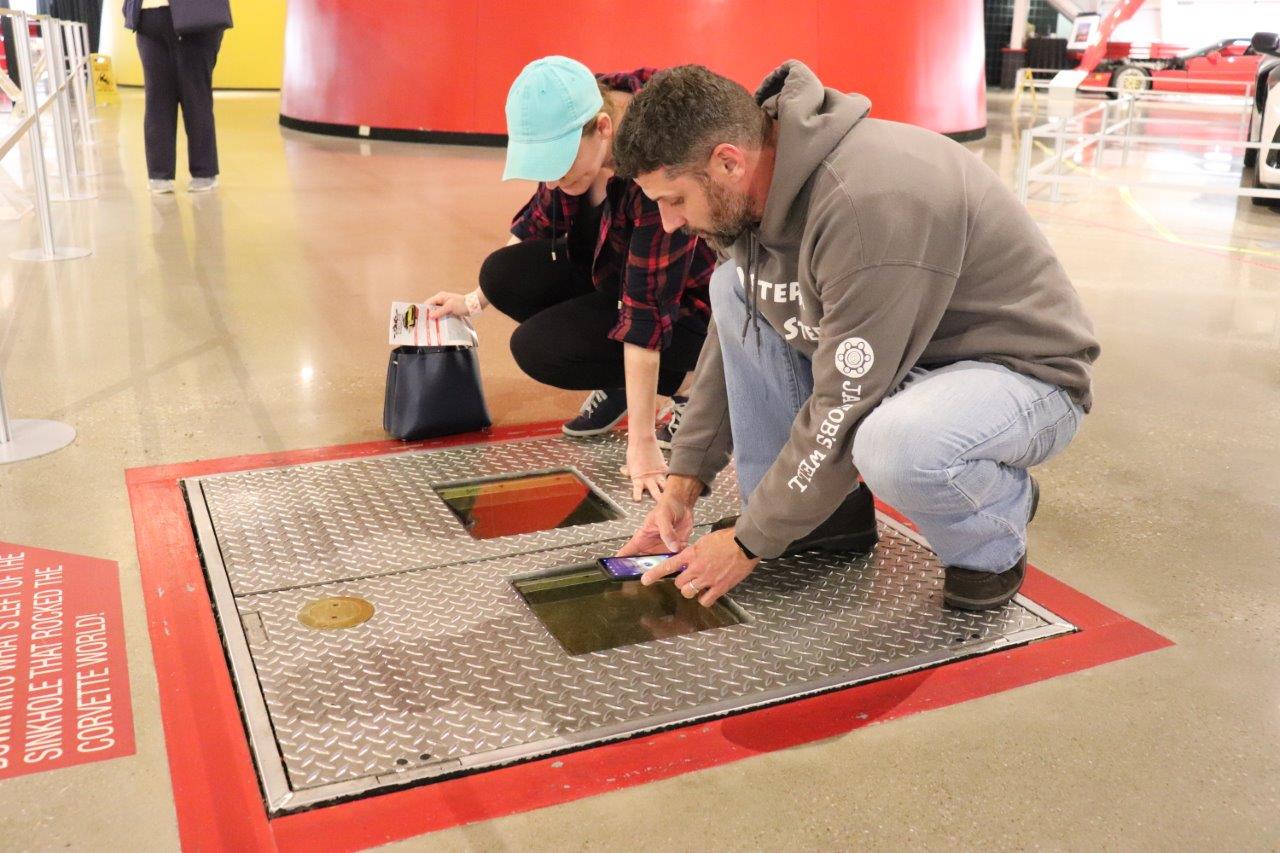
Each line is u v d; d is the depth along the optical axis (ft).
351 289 14.53
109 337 12.02
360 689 5.69
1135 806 5.05
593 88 7.42
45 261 15.48
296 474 8.47
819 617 6.59
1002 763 5.34
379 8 33.96
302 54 36.22
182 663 5.93
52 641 6.09
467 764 5.15
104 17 56.90
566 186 7.77
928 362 6.18
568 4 32.94
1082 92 51.70
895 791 5.12
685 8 32.94
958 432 5.72
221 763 5.16
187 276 14.92
